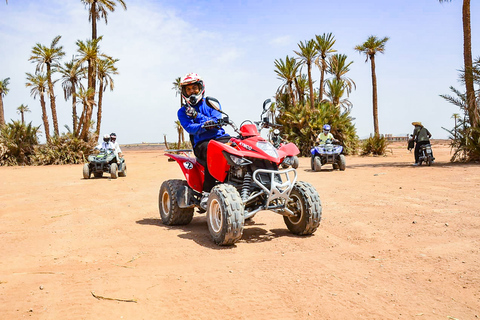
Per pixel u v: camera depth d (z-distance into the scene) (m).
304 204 4.91
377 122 35.34
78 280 3.57
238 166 4.87
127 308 2.96
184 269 3.84
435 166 14.83
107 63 37.62
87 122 31.06
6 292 3.31
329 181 10.88
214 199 4.74
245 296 3.15
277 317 2.78
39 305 3.02
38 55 36.06
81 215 6.91
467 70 15.45
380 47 35.00
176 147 47.94
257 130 5.12
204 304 3.01
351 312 2.85
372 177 11.55
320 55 34.44
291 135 29.66
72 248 4.71
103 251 4.54
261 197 4.86
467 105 15.74
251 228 5.62
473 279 3.39
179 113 5.63
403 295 3.13
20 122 29.86
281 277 3.57
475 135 15.74
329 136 15.30
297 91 35.47
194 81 5.45
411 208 6.42
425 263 3.83
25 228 5.88
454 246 4.29
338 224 5.56
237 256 4.24
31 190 10.97
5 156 28.34
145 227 5.86
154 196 9.33
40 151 29.39
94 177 15.29
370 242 4.63
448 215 5.76
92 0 32.94
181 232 5.48
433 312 2.84
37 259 4.27
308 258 4.12
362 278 3.52
